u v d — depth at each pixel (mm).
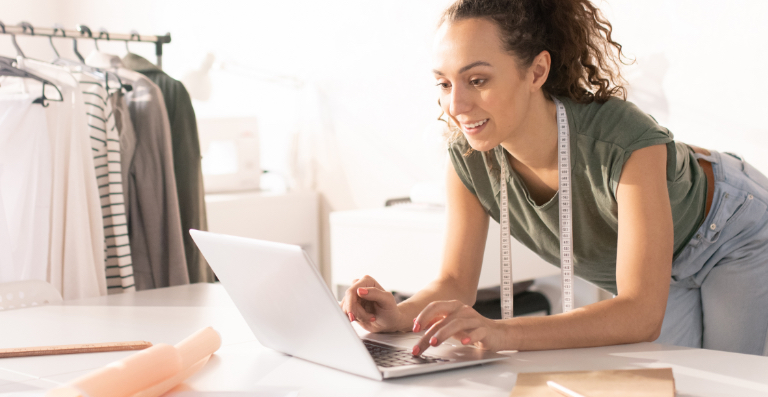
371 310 1104
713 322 1470
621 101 1138
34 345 1020
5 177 1873
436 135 2824
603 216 1192
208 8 3848
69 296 1896
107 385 688
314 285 783
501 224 1243
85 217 1919
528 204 1271
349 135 3291
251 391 782
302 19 3426
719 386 771
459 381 814
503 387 788
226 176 3318
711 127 2234
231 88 3814
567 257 1156
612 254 1295
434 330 900
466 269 1312
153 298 1370
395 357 899
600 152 1103
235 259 878
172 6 4023
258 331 966
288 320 879
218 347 926
